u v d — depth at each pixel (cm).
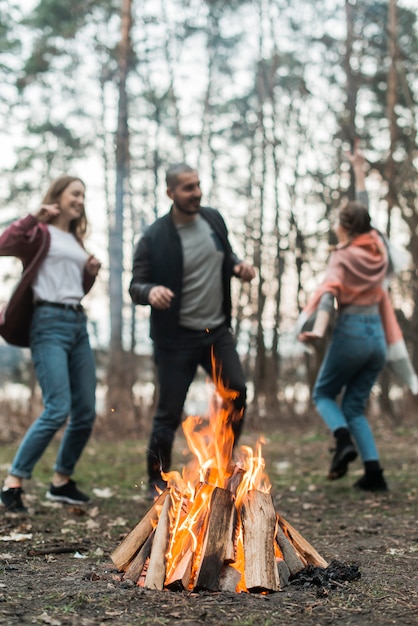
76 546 340
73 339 455
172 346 459
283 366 1595
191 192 450
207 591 249
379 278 511
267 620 224
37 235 445
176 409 464
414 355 1309
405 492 514
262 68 1502
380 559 312
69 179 462
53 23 1595
